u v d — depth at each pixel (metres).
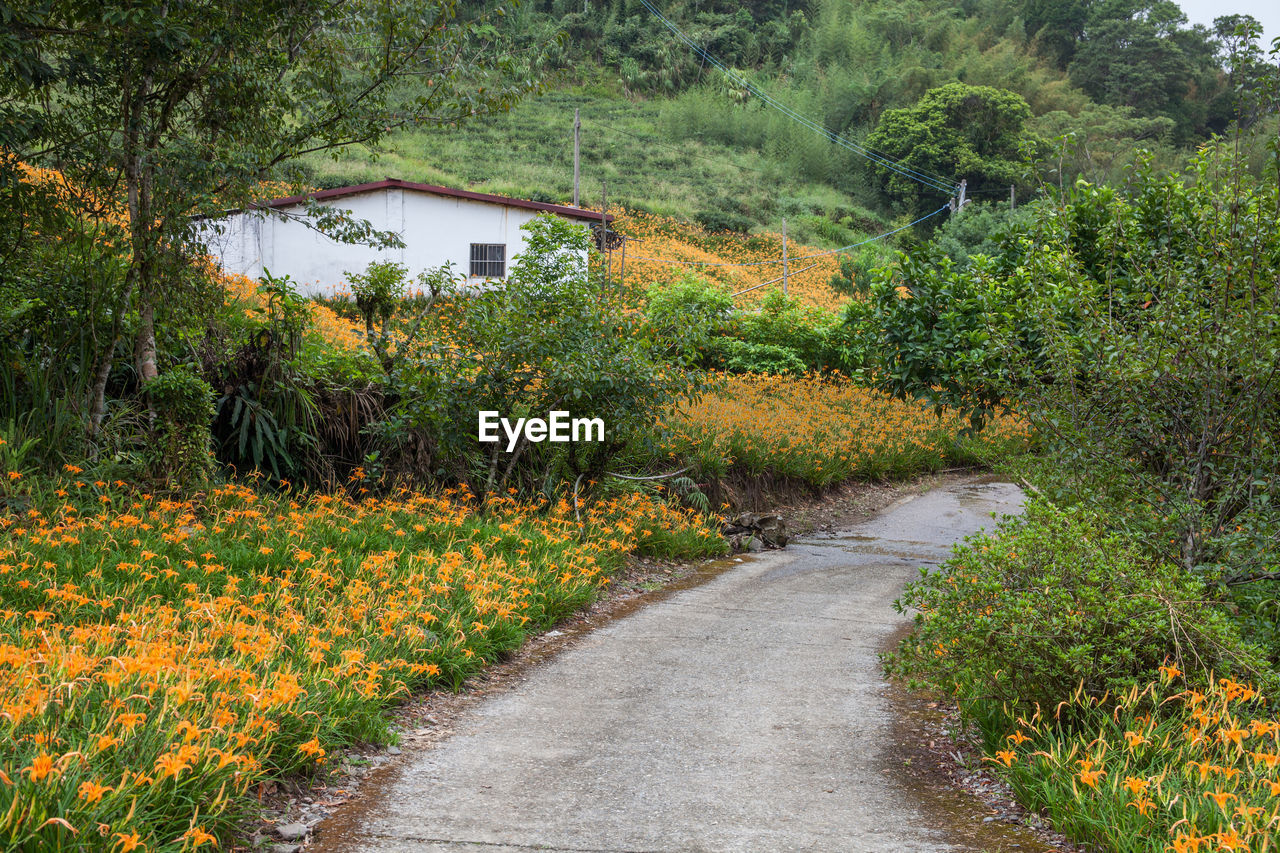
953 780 4.27
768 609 8.27
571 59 83.06
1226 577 5.18
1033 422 6.27
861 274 43.62
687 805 3.90
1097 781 3.60
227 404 9.02
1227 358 5.23
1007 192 60.16
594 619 7.71
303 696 4.33
